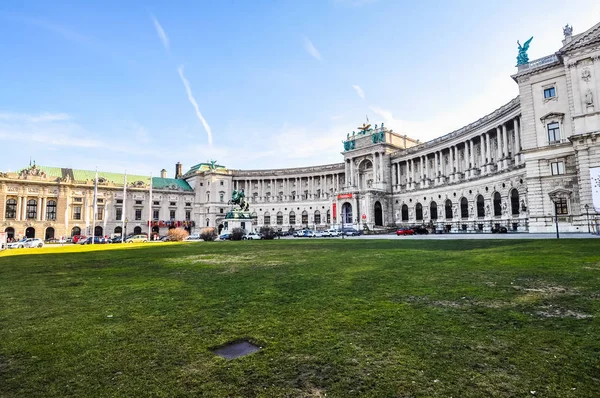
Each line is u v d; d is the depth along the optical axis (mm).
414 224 105125
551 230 53844
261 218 143250
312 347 8008
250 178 144125
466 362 7078
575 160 52406
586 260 18797
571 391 5914
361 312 10539
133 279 17672
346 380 6492
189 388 6309
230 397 5984
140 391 6207
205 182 139500
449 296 12172
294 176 141875
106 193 121062
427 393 5973
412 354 7500
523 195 66625
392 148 117125
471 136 86125
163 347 8180
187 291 14242
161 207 132625
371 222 105688
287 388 6262
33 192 108375
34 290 15086
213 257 28312
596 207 47688
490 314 10039
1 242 67062
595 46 50312
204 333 9094
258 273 18719
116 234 118188
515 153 69625
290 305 11586
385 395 5949
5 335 9109
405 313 10312
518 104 68125
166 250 39000
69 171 121625
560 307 10500
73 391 6234
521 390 5996
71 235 113188
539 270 16469
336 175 135250
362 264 20984
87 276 19078
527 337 8258
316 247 37531
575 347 7613
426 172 103375
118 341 8602
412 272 17281
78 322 10172
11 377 6793
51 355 7793
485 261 20172
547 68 56156
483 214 81062
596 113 49438
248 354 7742
